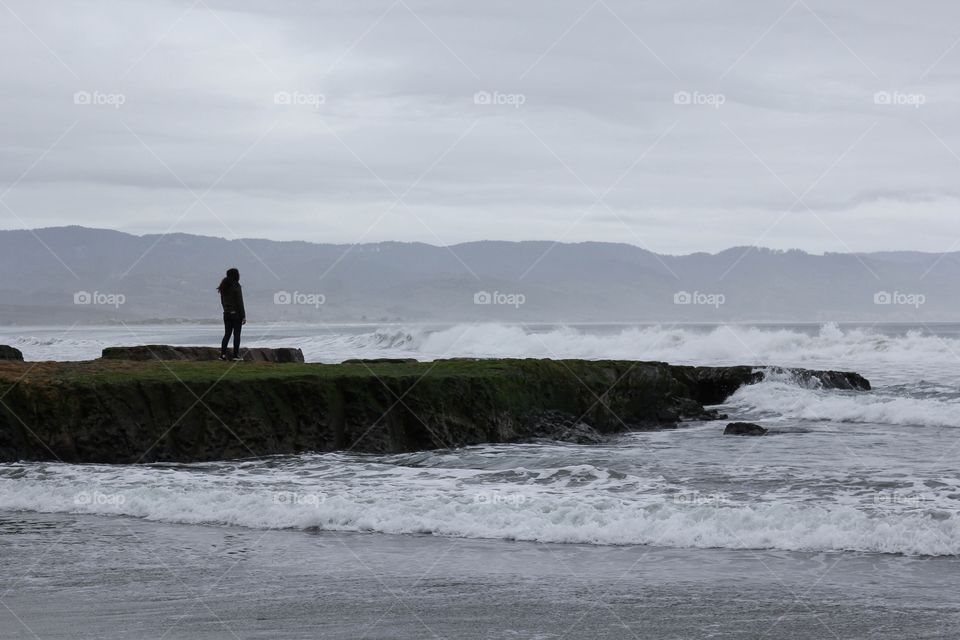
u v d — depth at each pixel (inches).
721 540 471.8
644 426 989.2
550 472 647.8
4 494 608.1
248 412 765.3
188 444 749.3
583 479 621.3
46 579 415.8
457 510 534.0
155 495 589.9
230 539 494.9
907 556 444.1
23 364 896.9
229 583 407.8
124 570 431.2
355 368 914.1
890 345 2005.4
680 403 1066.7
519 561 443.2
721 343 2048.5
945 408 995.9
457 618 357.7
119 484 627.2
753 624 348.8
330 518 528.1
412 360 1056.8
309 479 645.9
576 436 872.9
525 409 891.4
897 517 490.9
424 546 474.9
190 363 944.3
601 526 495.2
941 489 576.1
